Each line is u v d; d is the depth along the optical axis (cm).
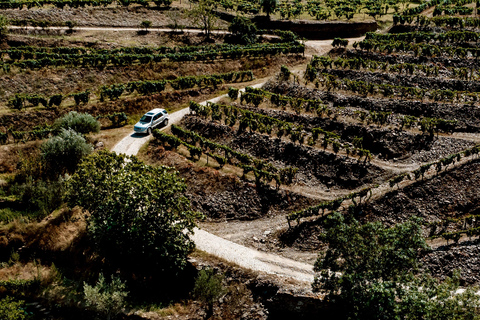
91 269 3014
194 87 5478
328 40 7175
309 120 4138
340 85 4575
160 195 2788
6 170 3994
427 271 2523
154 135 4256
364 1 8775
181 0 8262
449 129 3759
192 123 4528
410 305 1953
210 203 3497
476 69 4666
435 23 5972
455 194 3170
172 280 2859
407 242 2166
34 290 2886
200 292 2605
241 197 3478
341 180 3531
